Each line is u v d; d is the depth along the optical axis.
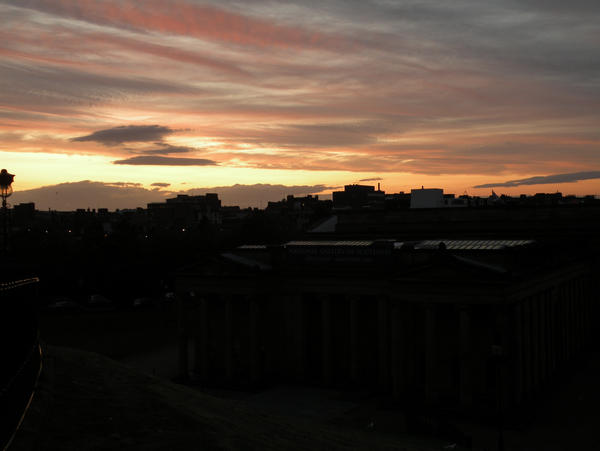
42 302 143.75
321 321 86.81
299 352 86.12
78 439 27.70
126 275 154.00
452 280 69.56
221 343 90.06
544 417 67.38
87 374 40.50
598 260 105.12
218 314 90.56
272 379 86.31
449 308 74.38
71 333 118.88
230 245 192.75
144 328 125.75
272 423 43.91
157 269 162.62
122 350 108.06
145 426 31.91
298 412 70.75
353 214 120.06
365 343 83.62
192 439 31.48
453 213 112.31
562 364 87.25
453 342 73.81
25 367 26.88
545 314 79.62
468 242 86.62
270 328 87.06
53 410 30.19
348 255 82.94
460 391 68.88
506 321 66.81
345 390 81.44
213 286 87.38
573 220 106.06
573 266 93.50
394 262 79.56
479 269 68.06
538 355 75.94
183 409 37.41
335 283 83.38
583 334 99.94
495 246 81.06
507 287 66.75
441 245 71.25
